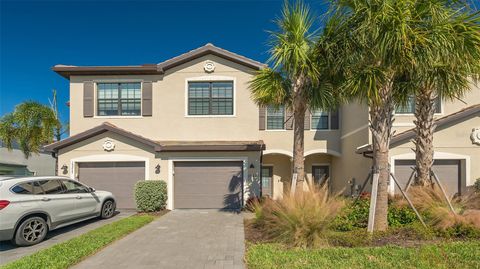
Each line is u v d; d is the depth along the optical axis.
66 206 10.70
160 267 6.95
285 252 7.44
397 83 9.30
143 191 14.09
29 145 20.67
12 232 8.90
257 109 16.25
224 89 16.50
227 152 15.33
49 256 7.50
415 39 7.55
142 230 10.62
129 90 16.69
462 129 14.34
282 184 18.42
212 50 16.23
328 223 8.10
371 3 7.99
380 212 8.86
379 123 8.96
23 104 20.53
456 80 8.61
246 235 9.78
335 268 6.35
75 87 16.55
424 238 8.13
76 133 16.36
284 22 10.30
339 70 9.57
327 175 19.80
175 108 16.38
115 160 15.33
